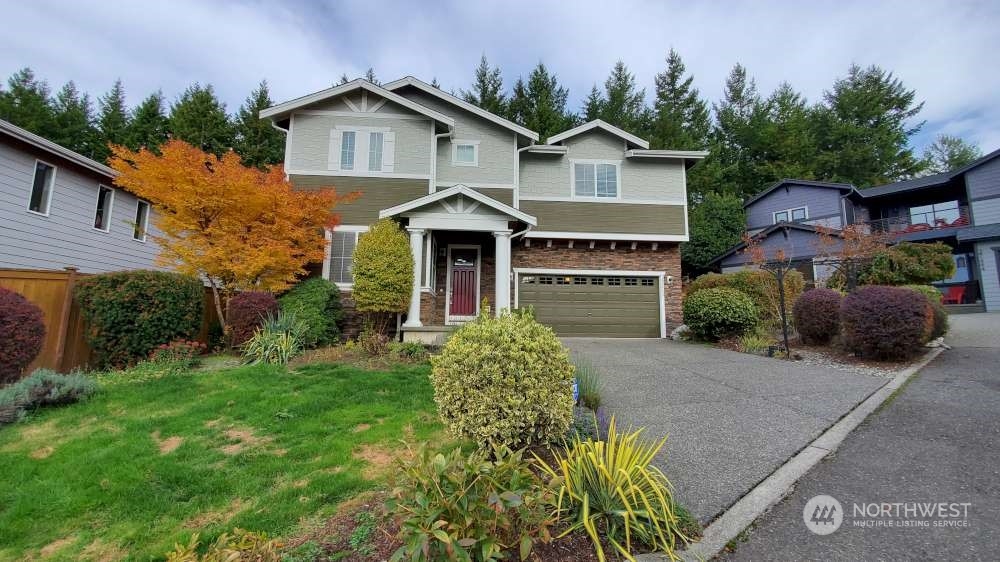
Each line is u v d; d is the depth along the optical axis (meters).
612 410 5.52
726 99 34.22
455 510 2.29
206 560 2.21
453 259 13.59
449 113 13.75
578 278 14.32
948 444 4.24
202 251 9.61
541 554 2.62
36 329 5.97
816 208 22.86
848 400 5.73
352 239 11.95
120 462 3.85
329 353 8.49
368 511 3.07
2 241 9.65
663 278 14.49
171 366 7.27
